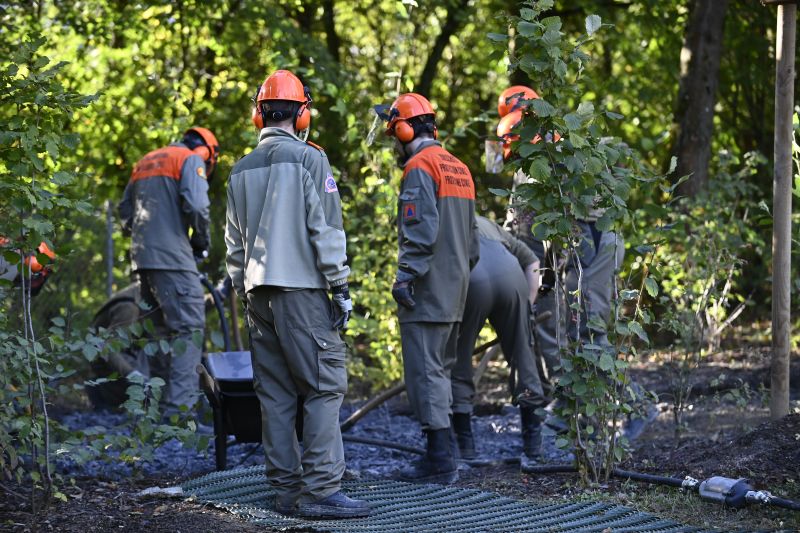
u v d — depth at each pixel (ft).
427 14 66.08
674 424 27.91
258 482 21.65
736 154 60.95
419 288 22.33
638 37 63.72
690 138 51.44
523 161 21.18
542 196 21.16
